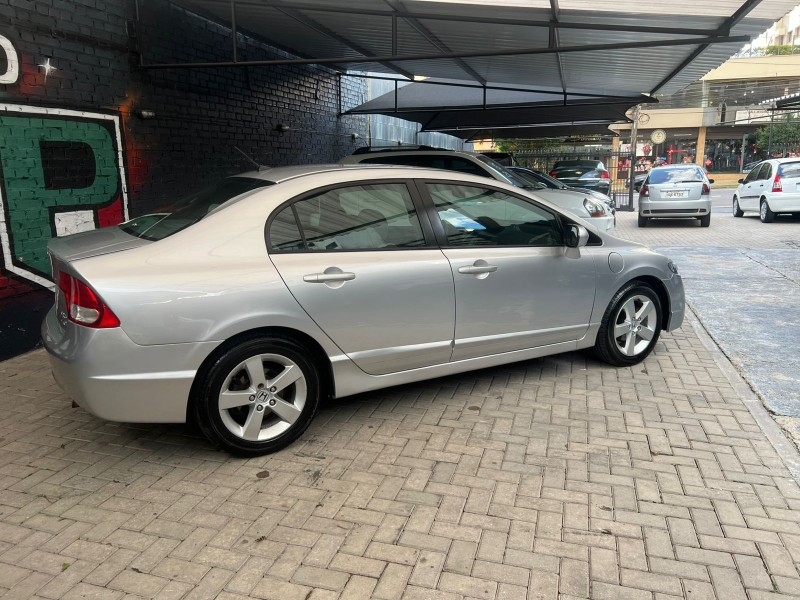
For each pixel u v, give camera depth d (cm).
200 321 324
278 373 364
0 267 511
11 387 469
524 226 440
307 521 299
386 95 1329
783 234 1359
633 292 491
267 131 915
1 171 502
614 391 455
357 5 645
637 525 295
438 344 403
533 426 399
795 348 551
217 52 768
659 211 1553
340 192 380
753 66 3959
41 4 521
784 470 344
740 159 4259
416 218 399
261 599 248
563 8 562
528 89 1178
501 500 316
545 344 457
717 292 774
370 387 389
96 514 306
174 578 260
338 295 360
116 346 310
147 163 655
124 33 611
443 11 604
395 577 260
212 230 342
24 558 272
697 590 253
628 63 852
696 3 507
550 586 255
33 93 520
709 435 386
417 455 362
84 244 359
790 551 276
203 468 350
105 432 397
